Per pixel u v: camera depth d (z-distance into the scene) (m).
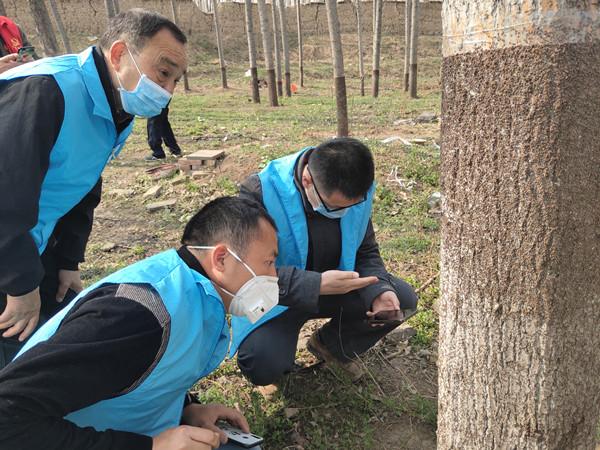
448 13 1.58
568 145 1.45
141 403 1.64
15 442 1.41
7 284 1.97
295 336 2.80
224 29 32.97
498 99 1.49
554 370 1.65
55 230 2.57
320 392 2.97
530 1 1.37
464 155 1.62
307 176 2.51
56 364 1.37
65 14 30.45
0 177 1.88
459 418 1.90
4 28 2.78
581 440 1.81
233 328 2.77
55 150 2.06
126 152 8.98
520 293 1.61
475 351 1.77
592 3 1.35
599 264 1.61
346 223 2.72
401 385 3.06
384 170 6.69
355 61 30.08
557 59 1.38
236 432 2.10
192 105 16.11
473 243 1.67
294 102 16.84
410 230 5.27
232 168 7.14
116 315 1.44
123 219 6.07
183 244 1.76
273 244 1.72
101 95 2.13
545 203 1.50
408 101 16.02
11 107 1.93
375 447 2.66
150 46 2.11
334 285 2.49
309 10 33.97
